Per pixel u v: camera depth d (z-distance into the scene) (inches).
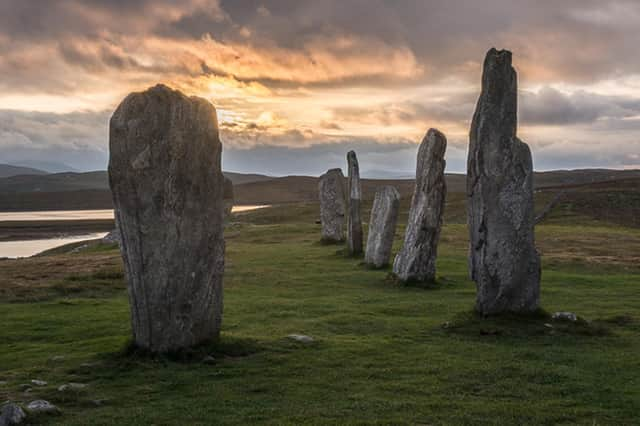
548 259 1652.3
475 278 831.1
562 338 745.0
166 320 639.8
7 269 1497.3
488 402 522.0
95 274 1346.0
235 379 585.9
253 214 4347.9
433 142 1197.7
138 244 632.4
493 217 806.5
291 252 1871.3
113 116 624.1
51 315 949.8
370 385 569.6
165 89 636.7
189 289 650.2
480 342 739.4
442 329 805.2
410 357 666.2
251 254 1833.2
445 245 2027.6
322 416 484.4
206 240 663.1
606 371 612.4
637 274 1459.2
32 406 491.8
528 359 659.4
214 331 677.3
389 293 1135.0
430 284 1203.2
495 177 804.0
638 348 706.8
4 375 603.8
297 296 1120.8
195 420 478.9
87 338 799.7
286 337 738.2
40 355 698.2
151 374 595.8
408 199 4269.2
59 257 1908.2
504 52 807.7
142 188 625.9
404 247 1254.9
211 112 667.4
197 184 652.1
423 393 548.4
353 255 1688.0
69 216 7155.5
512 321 792.3
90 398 532.7
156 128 626.2
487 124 807.1
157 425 468.1
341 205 2108.8
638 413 492.4
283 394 544.4
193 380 582.2
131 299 650.8
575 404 517.3
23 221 6028.5
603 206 3469.5
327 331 811.4
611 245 2036.2
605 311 944.3
